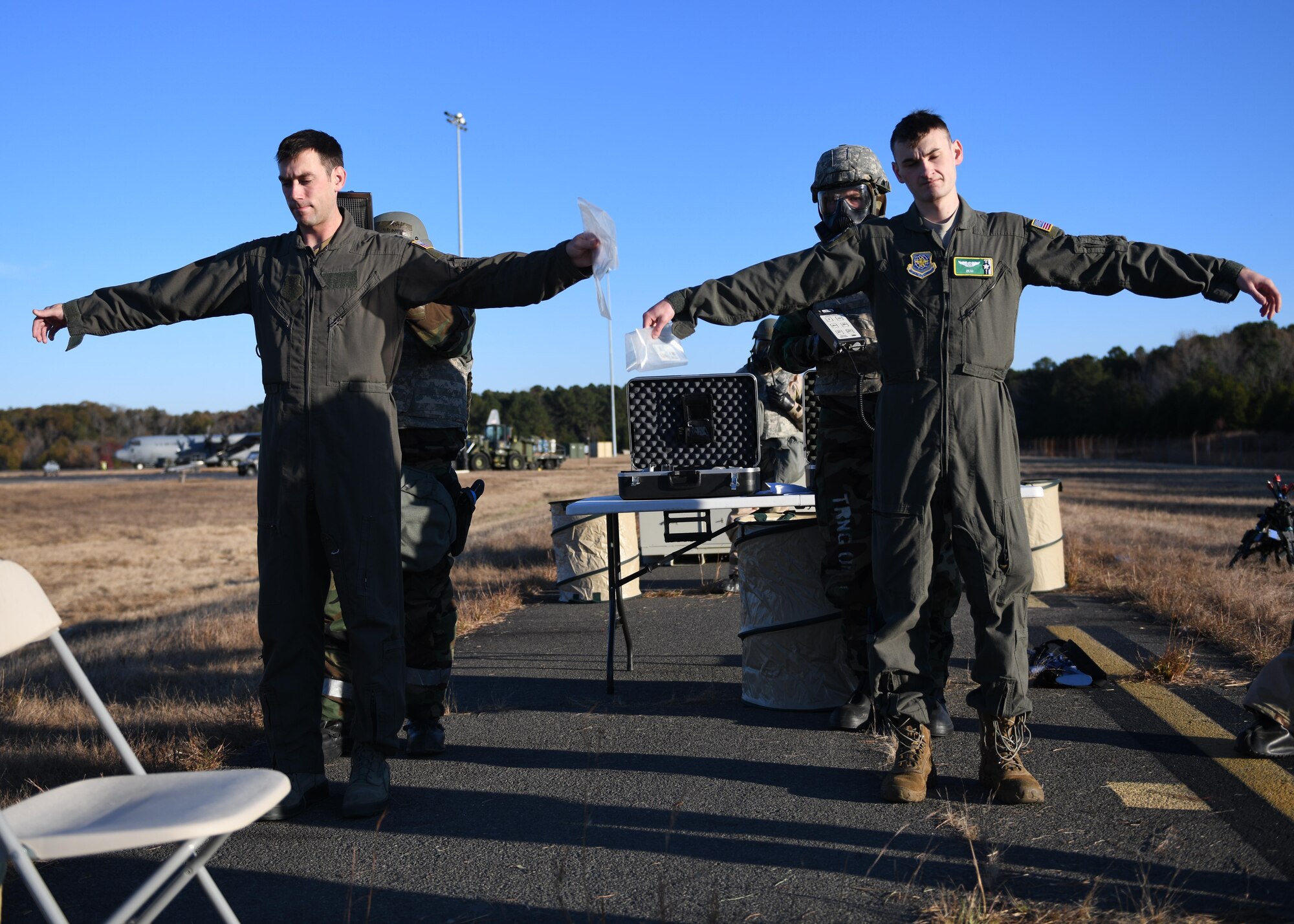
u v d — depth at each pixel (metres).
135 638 8.45
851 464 4.21
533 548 12.81
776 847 3.00
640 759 3.96
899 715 3.41
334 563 3.43
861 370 4.12
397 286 3.46
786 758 3.91
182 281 3.54
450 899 2.73
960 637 6.37
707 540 5.16
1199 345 82.56
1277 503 8.56
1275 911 2.47
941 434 3.28
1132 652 5.65
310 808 3.52
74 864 3.10
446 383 4.29
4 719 5.04
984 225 3.33
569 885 2.79
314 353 3.41
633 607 8.18
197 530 24.30
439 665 4.12
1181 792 3.39
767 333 6.52
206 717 4.75
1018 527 3.30
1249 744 3.77
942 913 2.49
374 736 3.45
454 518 4.16
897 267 3.33
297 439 3.42
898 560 3.38
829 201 4.41
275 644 3.50
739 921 2.52
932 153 3.25
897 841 3.02
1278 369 73.38
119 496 39.84
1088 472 43.31
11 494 41.44
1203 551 10.56
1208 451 63.34
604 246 3.17
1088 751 3.88
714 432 4.62
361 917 2.64
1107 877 2.71
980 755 3.76
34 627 2.49
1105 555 10.01
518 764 3.96
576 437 140.75
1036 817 3.20
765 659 4.69
